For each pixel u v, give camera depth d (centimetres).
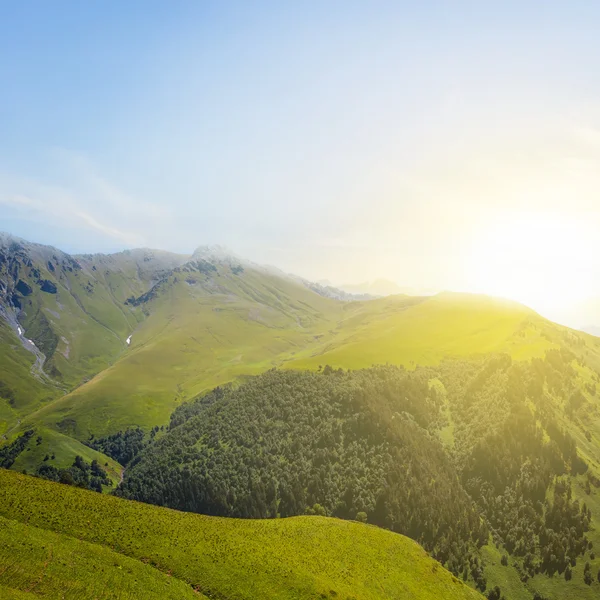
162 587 6688
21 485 8462
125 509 8900
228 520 10162
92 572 6375
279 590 7575
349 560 9656
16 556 6041
